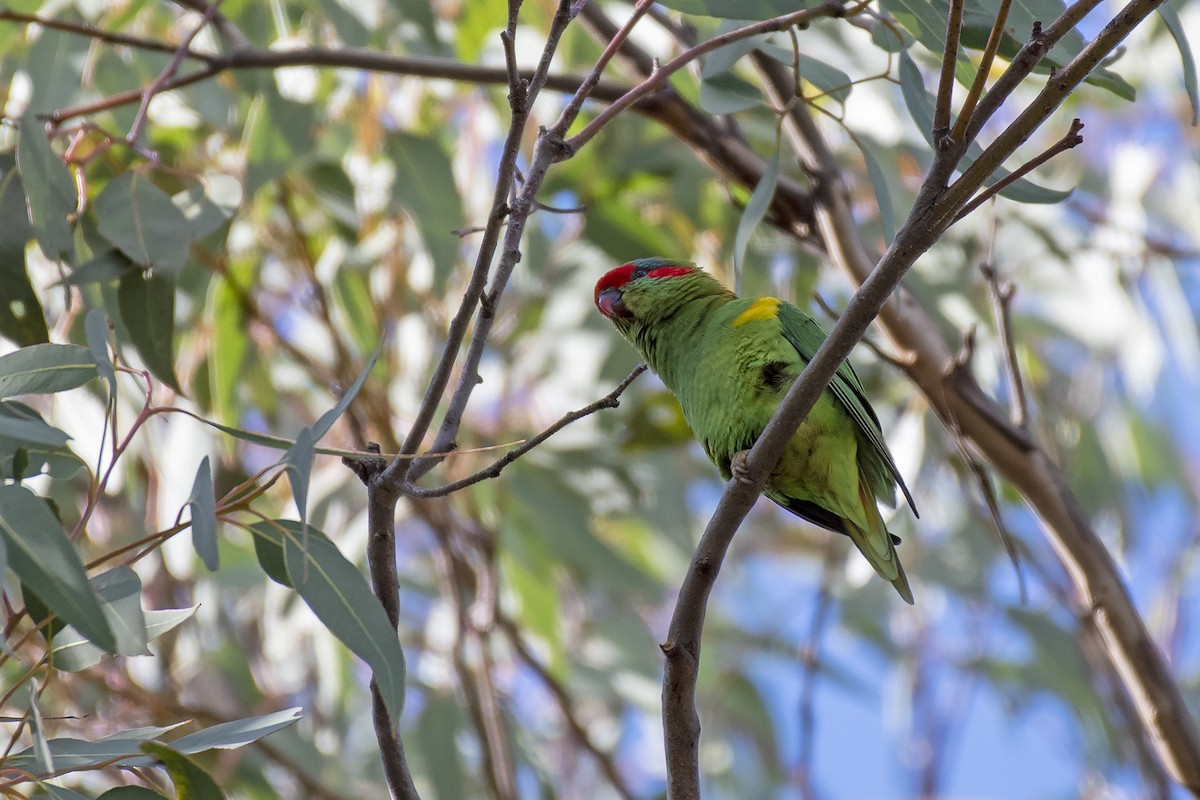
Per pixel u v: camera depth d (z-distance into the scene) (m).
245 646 12.85
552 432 5.07
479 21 10.24
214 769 10.10
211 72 7.93
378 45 10.61
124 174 7.12
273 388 11.59
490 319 5.19
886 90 10.20
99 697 10.43
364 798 11.66
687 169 10.72
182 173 7.53
